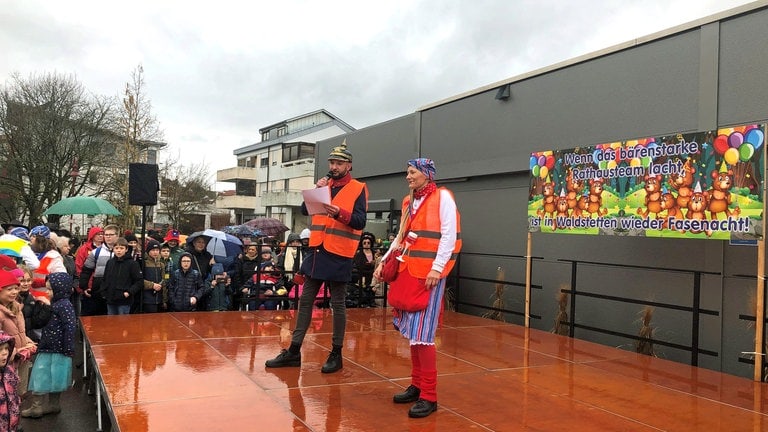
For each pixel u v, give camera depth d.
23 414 5.22
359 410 3.84
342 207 4.60
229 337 6.17
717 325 6.31
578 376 5.05
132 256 7.78
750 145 5.16
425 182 3.87
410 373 4.85
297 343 4.92
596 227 6.64
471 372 5.10
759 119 6.07
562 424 3.72
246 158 53.66
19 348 4.57
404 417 3.73
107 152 28.08
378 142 13.71
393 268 3.85
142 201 7.92
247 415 3.66
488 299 9.74
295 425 3.51
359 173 14.57
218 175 53.66
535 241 8.88
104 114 27.72
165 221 45.28
